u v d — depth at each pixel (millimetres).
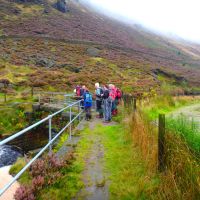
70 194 6855
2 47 69250
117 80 54969
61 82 45500
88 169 8438
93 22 138375
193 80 80875
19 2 126250
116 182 7508
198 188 5723
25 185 7168
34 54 67500
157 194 6320
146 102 23391
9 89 39750
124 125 13836
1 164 16500
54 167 8070
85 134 13453
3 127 25047
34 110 27266
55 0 143250
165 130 7410
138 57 99500
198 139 6980
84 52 83438
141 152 8836
